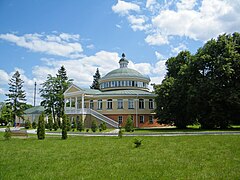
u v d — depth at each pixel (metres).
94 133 32.28
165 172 10.35
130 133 31.06
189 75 40.62
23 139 26.00
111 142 21.33
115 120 52.50
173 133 28.89
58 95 65.94
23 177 9.78
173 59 49.31
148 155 14.37
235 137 22.05
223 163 11.84
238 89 35.97
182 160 12.77
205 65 39.44
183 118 44.22
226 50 37.12
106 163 12.24
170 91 42.50
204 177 9.52
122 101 52.91
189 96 38.03
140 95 52.97
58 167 11.48
